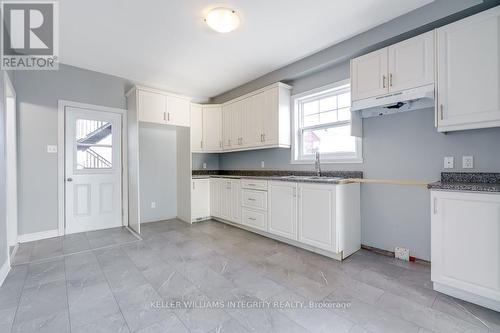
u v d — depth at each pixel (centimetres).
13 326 152
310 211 276
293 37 275
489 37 179
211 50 303
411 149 253
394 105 254
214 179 432
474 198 169
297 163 361
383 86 238
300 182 286
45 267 239
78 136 358
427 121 243
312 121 353
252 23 247
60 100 342
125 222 400
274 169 399
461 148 222
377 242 280
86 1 209
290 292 193
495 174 204
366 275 222
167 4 214
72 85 351
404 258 258
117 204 393
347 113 313
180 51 304
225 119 448
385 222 274
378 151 277
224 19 229
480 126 184
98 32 259
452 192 179
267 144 366
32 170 321
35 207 324
